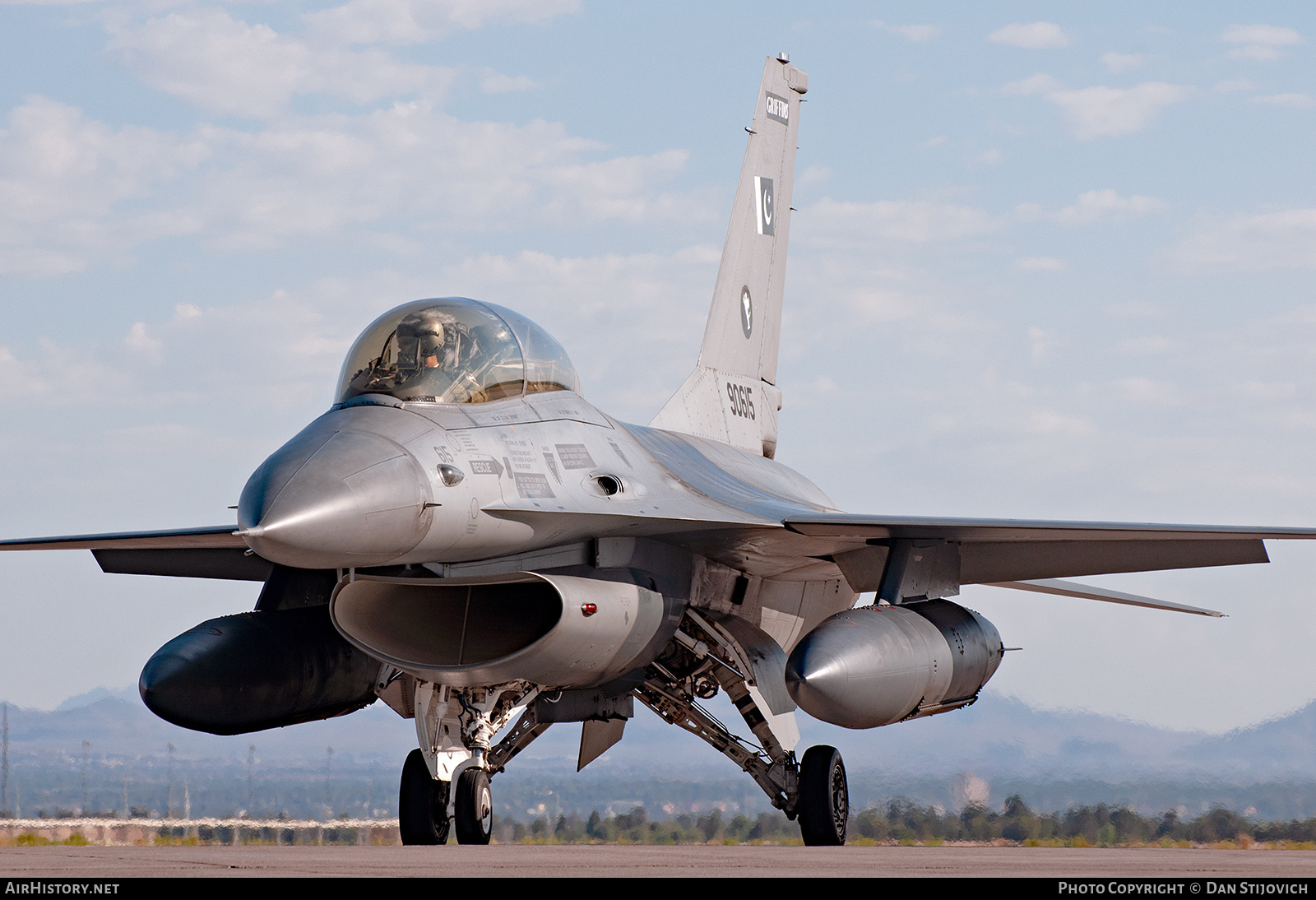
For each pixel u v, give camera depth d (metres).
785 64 57.09
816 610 46.81
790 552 39.50
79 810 93.81
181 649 33.72
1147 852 27.09
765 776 39.06
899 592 36.72
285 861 20.66
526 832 89.75
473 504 30.44
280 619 36.03
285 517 27.03
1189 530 35.53
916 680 34.38
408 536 29.08
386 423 30.64
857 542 38.34
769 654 38.84
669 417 47.44
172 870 18.67
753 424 52.78
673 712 41.28
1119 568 40.06
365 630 32.22
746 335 53.22
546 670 32.34
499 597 34.69
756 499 40.09
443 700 34.78
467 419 31.94
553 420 34.09
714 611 40.09
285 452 29.09
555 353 35.59
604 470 34.22
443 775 35.03
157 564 44.22
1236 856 23.48
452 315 33.56
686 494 36.22
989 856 24.53
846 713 32.91
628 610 34.06
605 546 34.81
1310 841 70.56
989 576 41.72
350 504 27.77
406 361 32.59
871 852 26.58
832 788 37.91
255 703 34.66
